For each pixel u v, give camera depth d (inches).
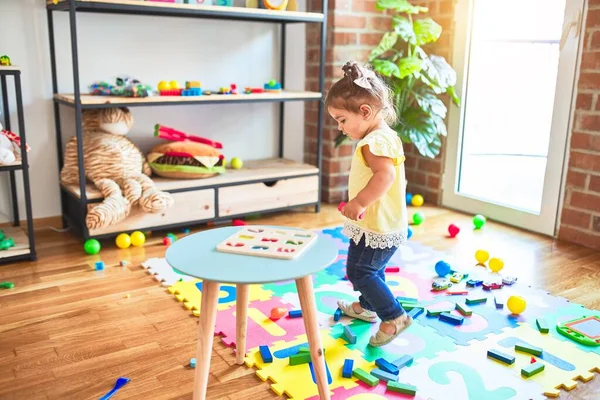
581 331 69.3
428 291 81.7
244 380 59.1
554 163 104.1
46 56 100.9
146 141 113.4
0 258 87.6
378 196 57.1
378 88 59.6
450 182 125.0
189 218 103.9
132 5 89.6
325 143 127.2
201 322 50.1
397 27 109.7
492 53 125.3
